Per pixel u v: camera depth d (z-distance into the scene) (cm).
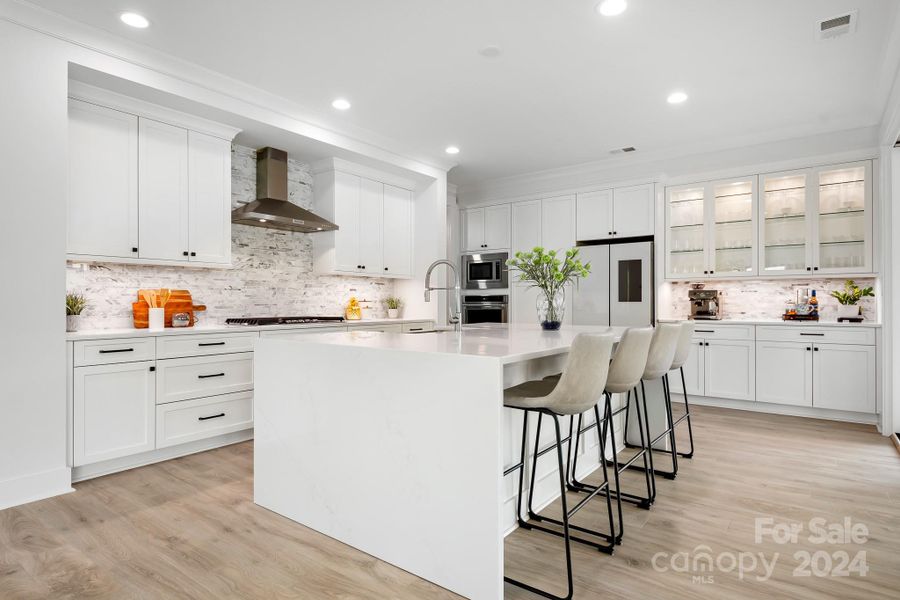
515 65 330
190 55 317
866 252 432
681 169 521
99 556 209
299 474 242
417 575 196
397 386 202
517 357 184
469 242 672
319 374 232
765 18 276
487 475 176
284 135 409
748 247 489
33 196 266
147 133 343
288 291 475
